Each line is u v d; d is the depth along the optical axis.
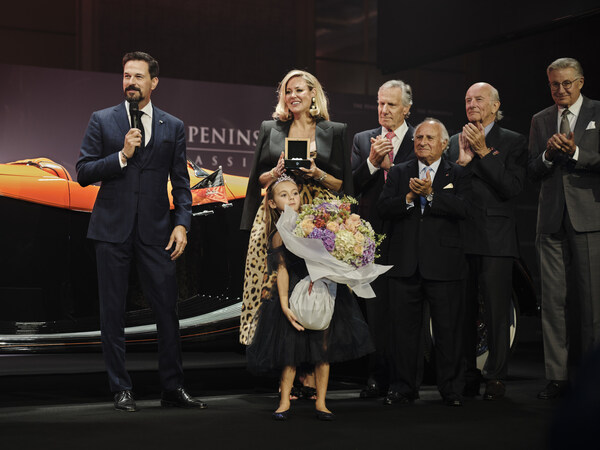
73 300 3.87
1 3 8.08
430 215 3.50
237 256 4.17
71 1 8.34
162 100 6.36
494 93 3.85
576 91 3.75
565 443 0.34
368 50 9.78
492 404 3.49
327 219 3.00
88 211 3.89
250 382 4.41
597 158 3.60
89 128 3.33
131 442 2.49
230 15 8.93
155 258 3.29
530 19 5.74
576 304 3.78
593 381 0.34
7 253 3.77
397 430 2.79
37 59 8.21
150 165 3.31
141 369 5.00
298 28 9.30
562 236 3.78
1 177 3.76
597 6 5.23
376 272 3.03
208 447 2.41
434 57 6.73
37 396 3.75
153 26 8.58
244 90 6.64
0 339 3.64
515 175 3.79
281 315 3.02
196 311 4.06
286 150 3.31
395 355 3.54
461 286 3.52
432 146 3.52
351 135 6.91
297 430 2.76
